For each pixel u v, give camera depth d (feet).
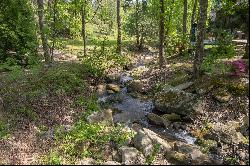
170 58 112.57
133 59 129.59
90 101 71.26
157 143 48.98
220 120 58.90
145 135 48.85
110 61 106.83
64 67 91.66
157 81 83.61
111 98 76.13
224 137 51.88
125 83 86.79
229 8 82.28
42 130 53.72
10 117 56.44
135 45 168.35
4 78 75.66
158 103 66.54
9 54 91.61
